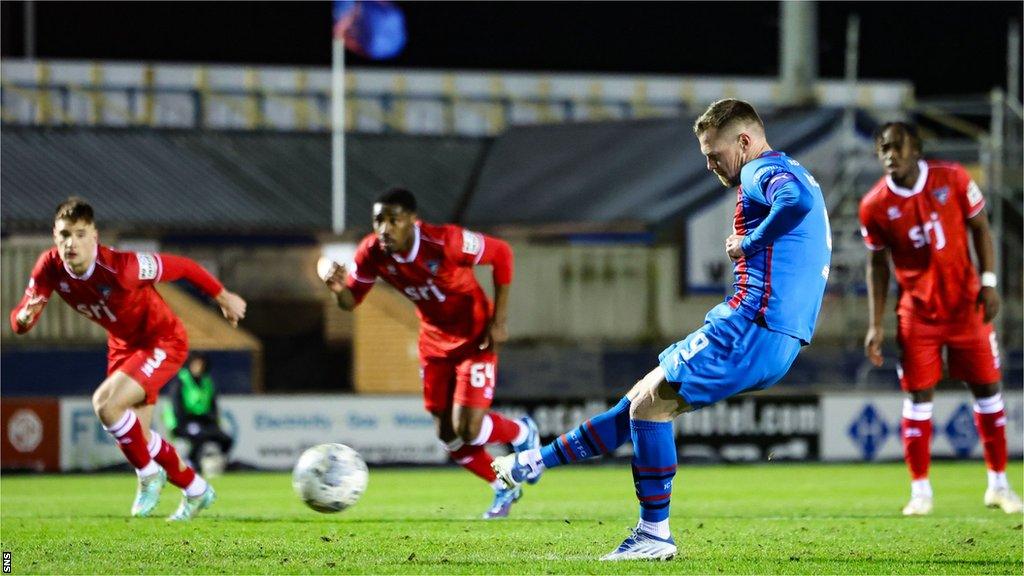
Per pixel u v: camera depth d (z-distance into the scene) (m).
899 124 24.69
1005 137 72.44
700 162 80.50
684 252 75.94
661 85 102.69
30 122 88.94
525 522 22.81
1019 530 21.34
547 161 86.12
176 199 79.12
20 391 63.06
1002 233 70.19
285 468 45.56
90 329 66.75
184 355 23.34
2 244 67.31
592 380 69.38
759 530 21.27
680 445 47.06
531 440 25.17
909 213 24.91
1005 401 47.34
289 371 72.69
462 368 24.16
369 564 16.64
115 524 22.41
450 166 88.94
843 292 72.19
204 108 95.31
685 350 16.14
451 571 15.98
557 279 75.50
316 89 97.56
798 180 15.55
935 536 20.30
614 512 25.81
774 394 48.00
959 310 25.09
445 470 45.78
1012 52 83.06
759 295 15.88
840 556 17.58
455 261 23.48
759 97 103.31
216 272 74.00
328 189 84.31
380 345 68.00
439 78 99.81
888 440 49.00
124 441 22.75
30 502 29.80
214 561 16.98
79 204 21.64
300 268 74.69
